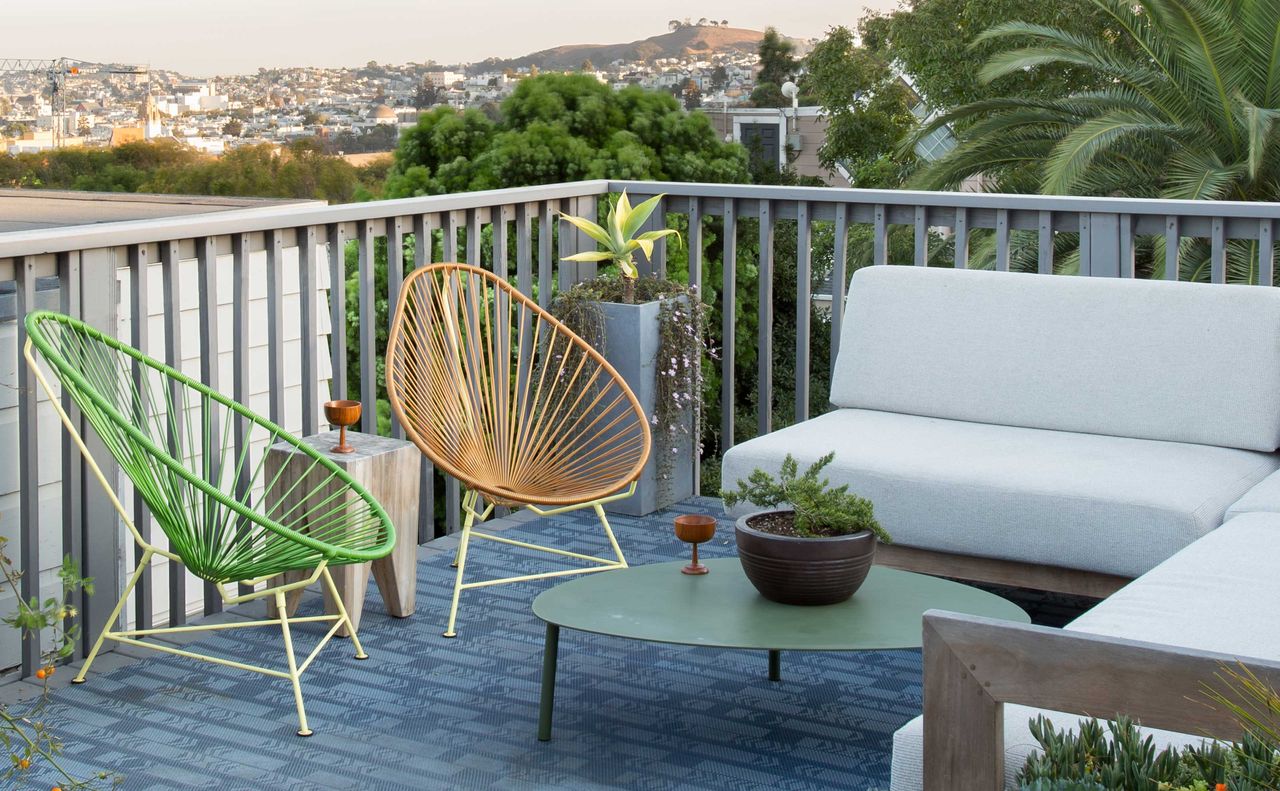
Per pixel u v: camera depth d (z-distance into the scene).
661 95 14.22
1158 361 3.66
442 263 3.98
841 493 2.84
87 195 7.30
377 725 2.96
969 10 16.66
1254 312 3.57
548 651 2.83
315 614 3.69
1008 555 3.31
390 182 14.38
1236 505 3.12
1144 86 11.86
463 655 3.38
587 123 14.04
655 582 2.96
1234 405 3.56
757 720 2.98
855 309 4.12
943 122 12.94
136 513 3.53
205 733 2.92
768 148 20.73
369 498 3.35
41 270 3.22
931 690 1.79
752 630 2.62
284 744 2.87
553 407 4.48
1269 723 1.58
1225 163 11.59
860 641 2.55
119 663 3.33
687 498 4.80
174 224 3.44
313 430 3.94
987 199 4.28
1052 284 3.85
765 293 4.69
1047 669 1.71
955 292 3.98
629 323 4.47
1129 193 11.70
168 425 3.46
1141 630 2.21
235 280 3.67
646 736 2.89
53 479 4.04
